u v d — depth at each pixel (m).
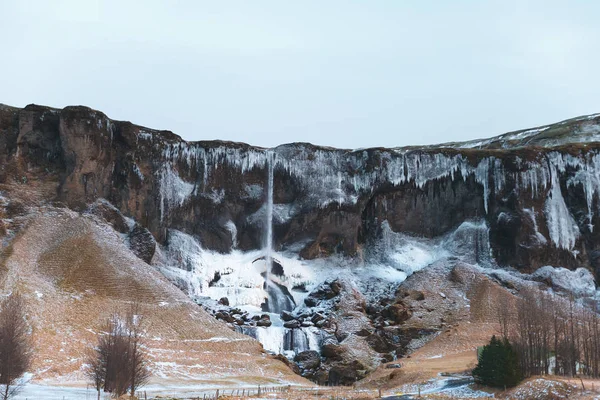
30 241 122.31
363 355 124.69
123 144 144.50
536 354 93.06
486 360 83.75
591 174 158.12
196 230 147.62
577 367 98.06
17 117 140.62
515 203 153.25
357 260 154.25
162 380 95.88
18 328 89.94
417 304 137.88
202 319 118.75
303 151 156.50
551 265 151.75
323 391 91.00
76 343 100.25
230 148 152.38
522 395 77.12
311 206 153.12
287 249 152.25
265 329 126.88
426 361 113.88
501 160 156.00
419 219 159.00
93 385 86.69
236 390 90.69
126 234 138.00
